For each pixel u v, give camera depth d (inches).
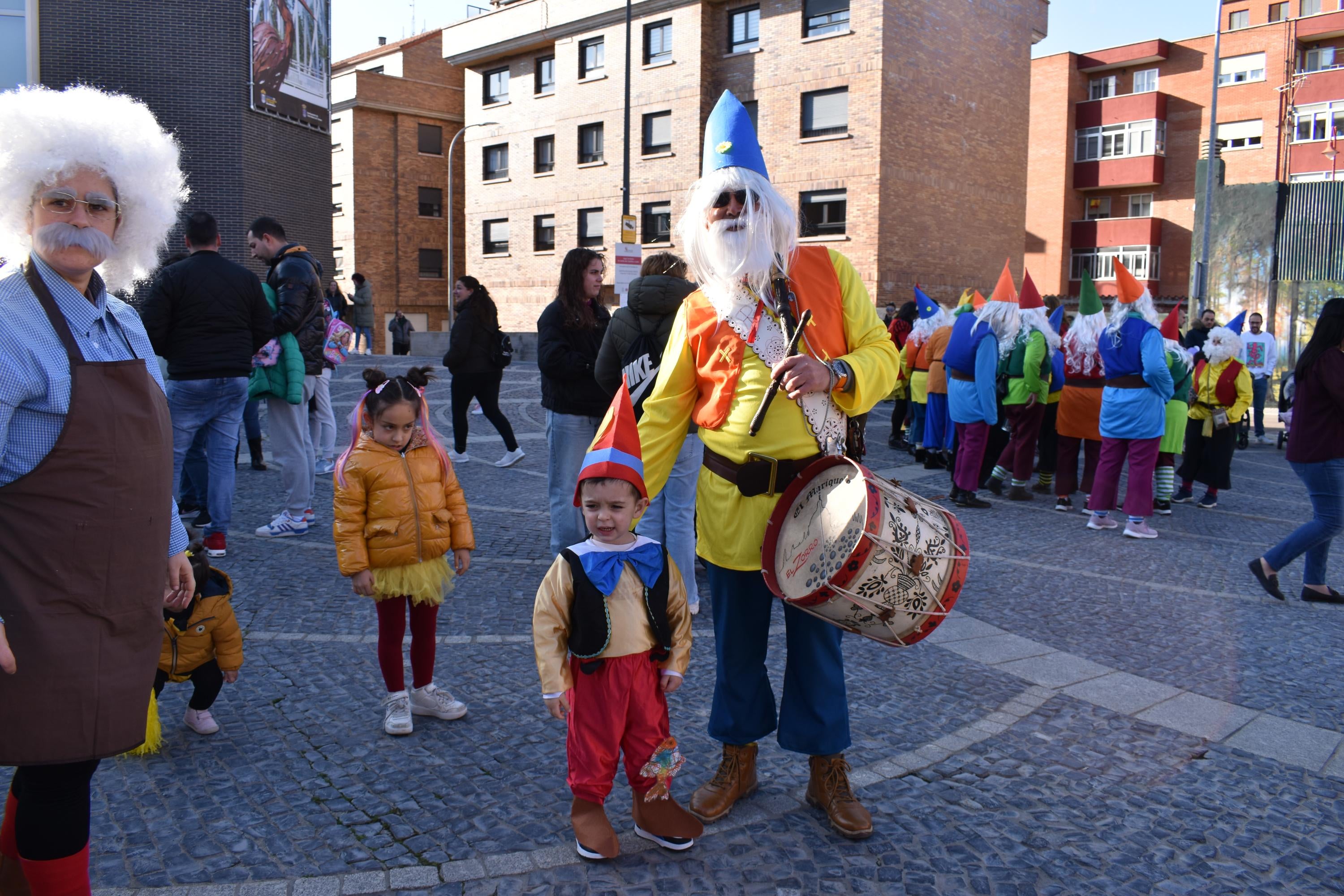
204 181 839.1
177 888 106.3
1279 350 813.9
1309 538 233.8
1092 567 271.4
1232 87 1579.7
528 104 1438.2
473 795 130.0
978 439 357.4
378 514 144.1
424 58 1785.2
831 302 119.8
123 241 90.6
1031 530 322.7
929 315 517.3
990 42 1240.8
